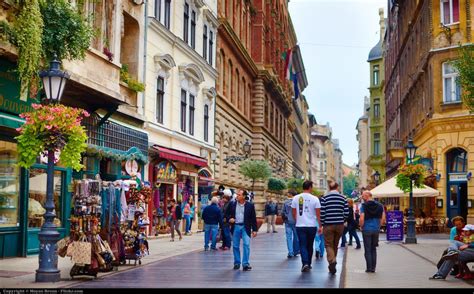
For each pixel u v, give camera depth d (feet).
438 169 104.88
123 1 71.05
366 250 43.11
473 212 97.96
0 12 42.78
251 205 44.52
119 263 44.37
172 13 90.84
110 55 62.23
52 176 36.70
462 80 64.54
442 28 105.60
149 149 79.36
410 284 36.29
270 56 187.83
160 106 85.87
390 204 182.80
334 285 35.65
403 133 157.79
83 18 51.42
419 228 104.94
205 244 63.46
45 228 36.01
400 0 156.76
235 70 141.79
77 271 38.11
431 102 107.86
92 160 62.95
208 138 111.96
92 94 58.08
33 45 43.50
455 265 40.63
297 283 36.58
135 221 46.85
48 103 40.19
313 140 507.30
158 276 39.55
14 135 48.60
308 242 43.39
